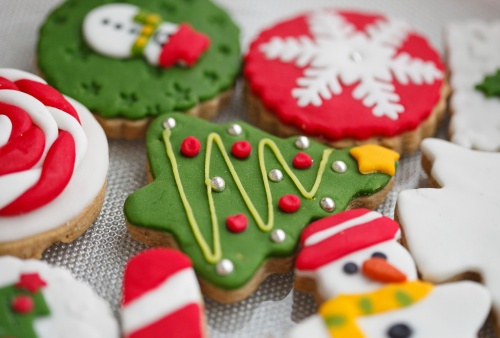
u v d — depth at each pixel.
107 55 0.31
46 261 0.28
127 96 0.31
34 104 0.27
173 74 0.31
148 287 0.25
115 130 0.30
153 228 0.27
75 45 0.32
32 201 0.26
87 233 0.29
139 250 0.28
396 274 0.26
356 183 0.29
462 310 0.25
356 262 0.26
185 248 0.27
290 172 0.29
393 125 0.30
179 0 0.33
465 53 0.33
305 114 0.30
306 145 0.29
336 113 0.30
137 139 0.31
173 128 0.29
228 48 0.33
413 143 0.31
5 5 0.34
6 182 0.26
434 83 0.32
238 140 0.29
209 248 0.27
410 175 0.31
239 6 0.36
